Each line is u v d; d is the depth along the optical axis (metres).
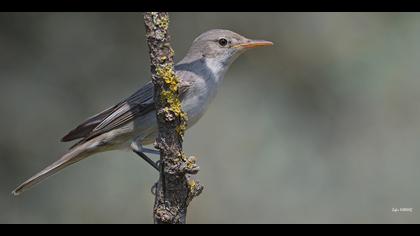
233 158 13.86
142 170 13.65
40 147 13.83
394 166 13.87
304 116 14.70
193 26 15.35
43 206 13.36
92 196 13.48
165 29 6.86
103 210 13.37
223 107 14.55
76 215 13.36
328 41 14.91
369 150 14.16
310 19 15.09
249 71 15.09
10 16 14.39
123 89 14.66
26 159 13.68
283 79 15.01
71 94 14.38
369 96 14.47
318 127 14.55
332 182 13.79
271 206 13.45
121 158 13.70
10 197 13.37
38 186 13.44
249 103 14.72
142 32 15.05
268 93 14.88
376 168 13.95
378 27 14.62
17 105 13.96
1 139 13.65
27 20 14.48
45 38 14.58
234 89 14.85
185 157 7.11
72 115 14.23
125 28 14.99
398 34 14.41
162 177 7.15
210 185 13.55
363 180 13.81
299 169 13.96
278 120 14.52
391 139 14.14
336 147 14.30
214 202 13.41
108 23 14.95
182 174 7.07
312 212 13.40
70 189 13.52
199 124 14.17
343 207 13.54
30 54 14.39
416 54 14.26
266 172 13.81
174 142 7.04
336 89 14.67
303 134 14.44
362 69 14.52
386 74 14.31
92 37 14.84
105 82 14.67
